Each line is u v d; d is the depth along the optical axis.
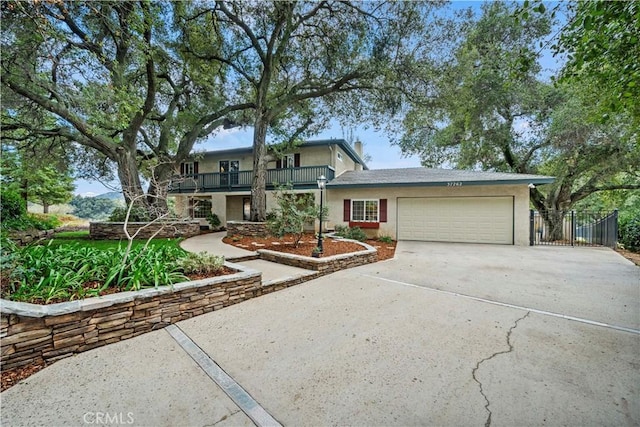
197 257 4.53
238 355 2.71
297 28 12.03
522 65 4.47
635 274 5.64
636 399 2.01
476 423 1.81
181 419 1.89
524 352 2.68
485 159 15.73
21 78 7.01
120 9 7.77
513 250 8.86
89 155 13.73
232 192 15.84
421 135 17.06
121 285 3.39
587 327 3.21
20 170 14.82
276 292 4.62
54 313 2.57
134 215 10.77
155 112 13.55
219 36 11.95
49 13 6.20
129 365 2.54
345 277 5.50
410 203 11.88
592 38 3.55
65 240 9.34
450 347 2.80
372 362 2.56
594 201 19.59
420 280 5.26
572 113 11.16
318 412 1.95
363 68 11.39
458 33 10.59
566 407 1.94
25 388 2.21
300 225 7.91
